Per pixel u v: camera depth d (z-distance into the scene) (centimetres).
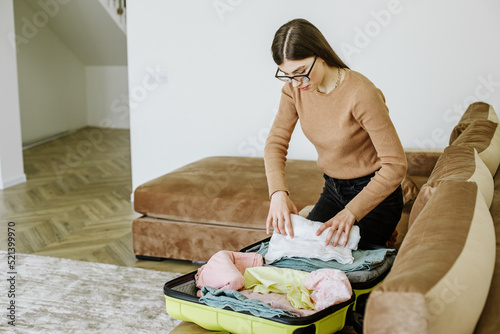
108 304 238
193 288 144
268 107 382
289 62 158
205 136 402
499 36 331
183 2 385
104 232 346
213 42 384
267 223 171
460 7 333
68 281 264
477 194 122
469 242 94
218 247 283
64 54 723
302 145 382
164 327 218
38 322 220
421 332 76
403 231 227
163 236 291
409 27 343
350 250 156
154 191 293
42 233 343
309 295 132
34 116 672
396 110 357
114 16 612
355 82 163
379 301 79
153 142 415
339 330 133
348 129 170
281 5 364
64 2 614
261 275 141
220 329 131
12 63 458
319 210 193
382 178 161
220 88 390
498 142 221
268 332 122
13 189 453
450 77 344
